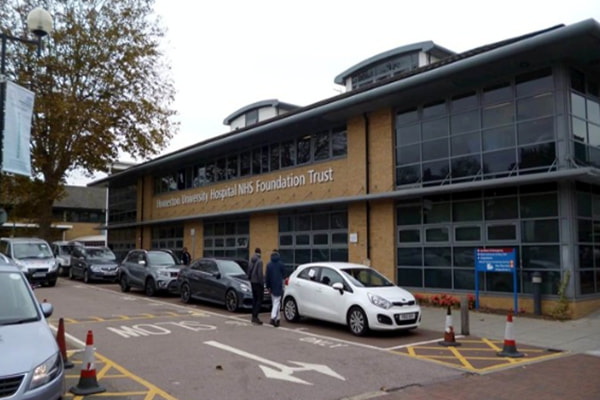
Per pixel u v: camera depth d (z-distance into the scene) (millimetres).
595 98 14820
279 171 22359
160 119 28875
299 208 20766
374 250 17750
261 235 23094
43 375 5215
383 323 10922
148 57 28641
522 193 14164
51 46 25891
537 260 13742
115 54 27688
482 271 14789
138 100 28125
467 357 9258
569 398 6879
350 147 18922
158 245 31859
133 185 35531
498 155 14664
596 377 7945
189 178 29203
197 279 16531
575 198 13484
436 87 15500
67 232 52062
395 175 17359
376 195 17078
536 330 11719
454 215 15672
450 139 15891
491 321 12852
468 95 15570
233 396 6809
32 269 21484
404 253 16938
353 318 11352
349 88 29781
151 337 10812
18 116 11133
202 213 27500
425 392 7117
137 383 7352
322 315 12195
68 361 8312
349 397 6844
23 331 5895
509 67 13961
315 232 20281
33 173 27531
